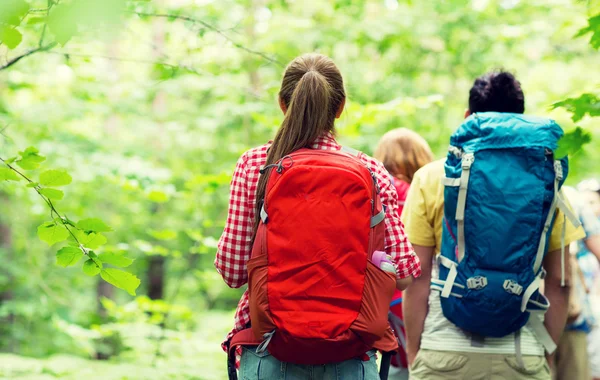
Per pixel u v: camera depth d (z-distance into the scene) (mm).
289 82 2652
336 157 2436
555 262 3201
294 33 9273
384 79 10219
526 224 2934
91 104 8742
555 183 2990
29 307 11164
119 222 12680
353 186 2355
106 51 7055
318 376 2463
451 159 3070
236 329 2635
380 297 2375
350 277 2326
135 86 8523
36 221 10078
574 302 4242
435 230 3262
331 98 2600
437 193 3240
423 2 9578
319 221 2322
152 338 7320
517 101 3342
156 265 15898
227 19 8469
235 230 2564
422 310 3258
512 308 2988
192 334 7742
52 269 12484
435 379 3213
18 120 7738
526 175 2957
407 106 6645
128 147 8805
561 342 4402
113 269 2855
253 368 2514
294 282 2320
